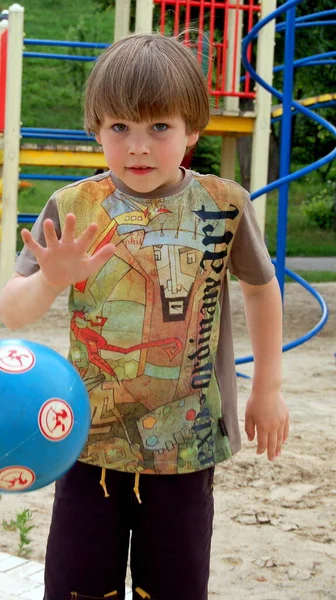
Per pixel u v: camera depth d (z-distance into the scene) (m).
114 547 2.35
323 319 7.98
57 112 26.45
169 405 2.32
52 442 1.93
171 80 2.14
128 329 2.27
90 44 10.38
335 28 15.55
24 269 2.25
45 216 2.33
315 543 3.90
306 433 5.57
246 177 20.44
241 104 16.00
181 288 2.29
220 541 3.88
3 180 9.05
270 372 2.48
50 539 2.38
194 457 2.33
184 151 2.26
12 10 8.80
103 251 1.96
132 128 2.17
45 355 2.02
